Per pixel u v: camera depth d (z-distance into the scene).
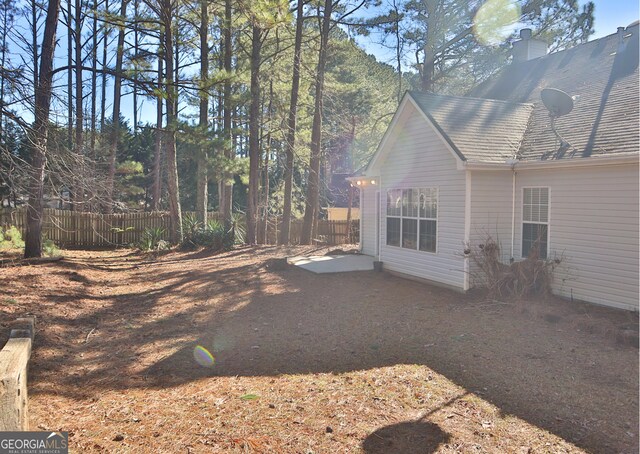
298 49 17.02
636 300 7.13
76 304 7.77
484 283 8.98
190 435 3.58
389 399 4.32
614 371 4.93
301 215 25.67
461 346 5.89
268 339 6.32
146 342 6.13
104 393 4.46
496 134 9.55
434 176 9.66
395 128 10.58
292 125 17.83
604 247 7.57
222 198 26.91
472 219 8.82
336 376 4.95
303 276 10.79
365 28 17.19
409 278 10.52
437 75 19.36
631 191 7.16
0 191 14.27
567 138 8.62
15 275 9.02
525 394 4.43
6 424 2.81
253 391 4.51
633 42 10.56
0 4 16.30
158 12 14.89
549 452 3.39
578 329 6.43
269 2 11.59
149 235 16.17
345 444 3.48
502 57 18.50
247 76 17.31
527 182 8.87
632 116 8.11
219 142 13.16
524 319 7.00
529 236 8.90
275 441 3.50
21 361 3.18
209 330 6.75
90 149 9.96
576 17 19.03
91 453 3.29
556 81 11.85
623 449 3.42
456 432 3.68
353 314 7.58
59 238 16.89
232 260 13.32
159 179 27.19
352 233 19.91
